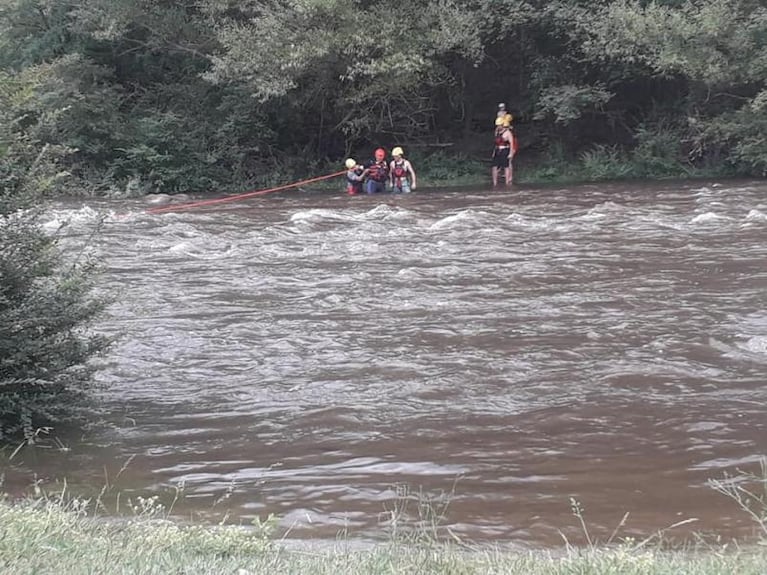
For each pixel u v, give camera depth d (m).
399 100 29.41
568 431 6.11
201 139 29.11
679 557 3.92
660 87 29.86
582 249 13.80
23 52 29.67
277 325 9.36
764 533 4.45
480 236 15.52
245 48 26.44
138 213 20.28
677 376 7.23
